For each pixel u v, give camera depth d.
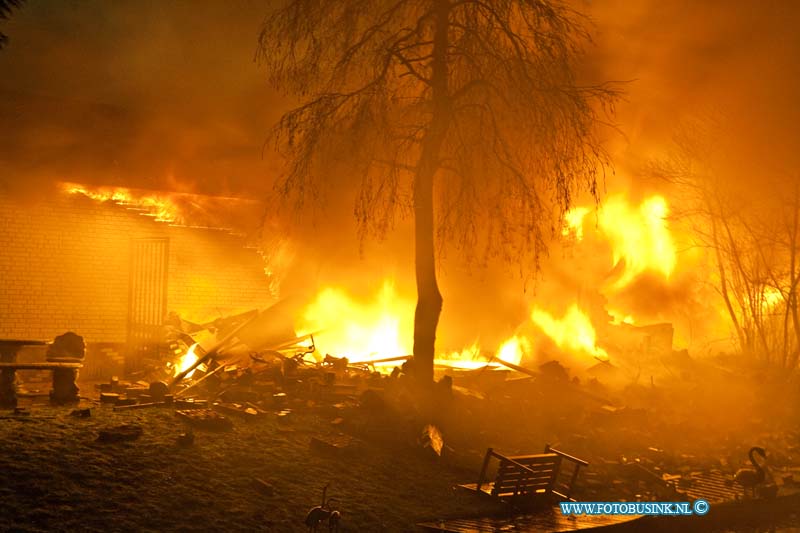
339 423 12.17
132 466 9.27
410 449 11.68
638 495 11.41
